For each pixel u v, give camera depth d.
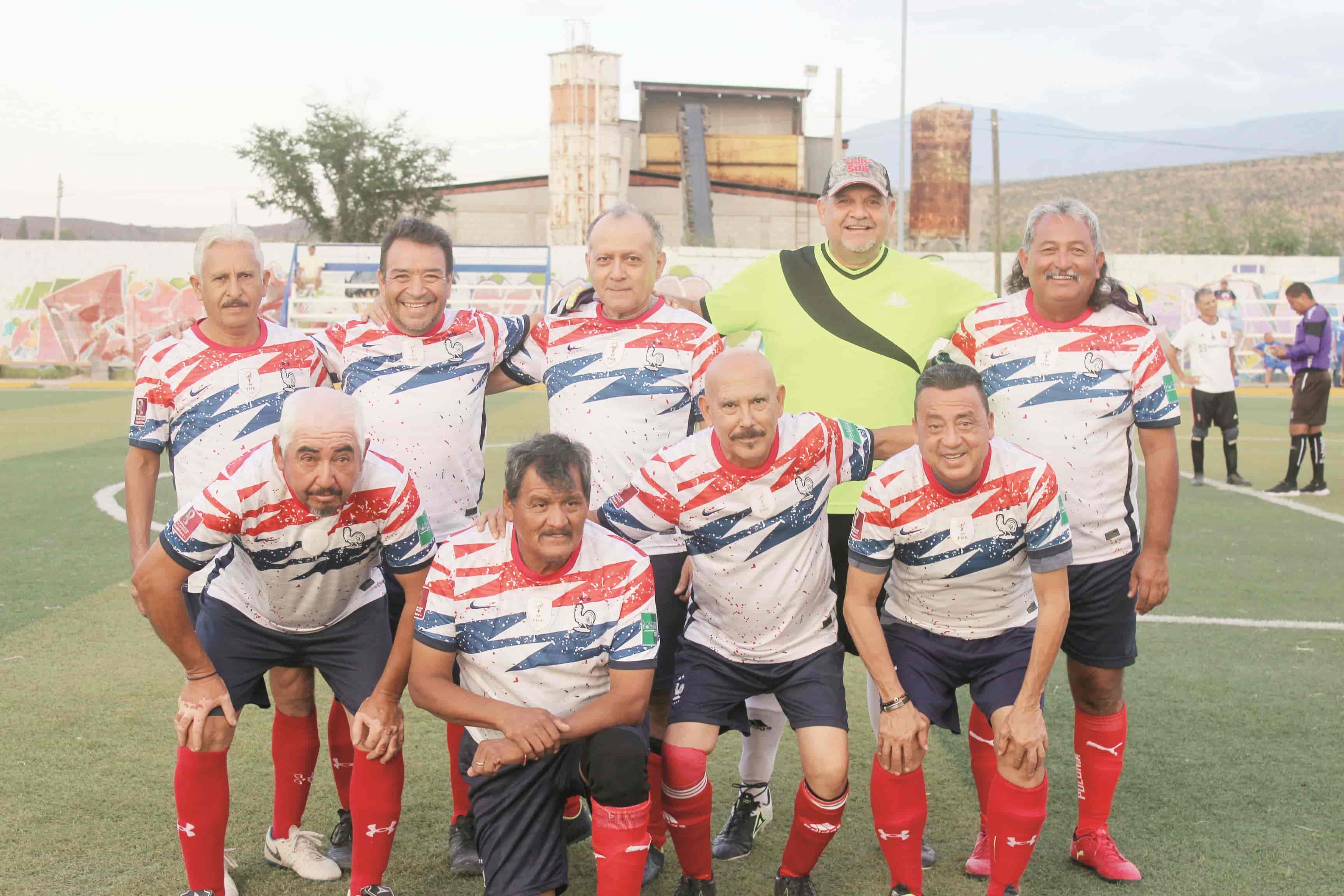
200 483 3.44
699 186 40.44
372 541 3.12
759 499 3.14
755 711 3.62
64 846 3.47
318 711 4.86
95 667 5.20
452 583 2.97
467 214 41.44
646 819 2.90
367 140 40.41
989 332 3.61
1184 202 102.56
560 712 3.05
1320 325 10.27
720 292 4.14
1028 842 3.08
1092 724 3.46
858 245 3.86
